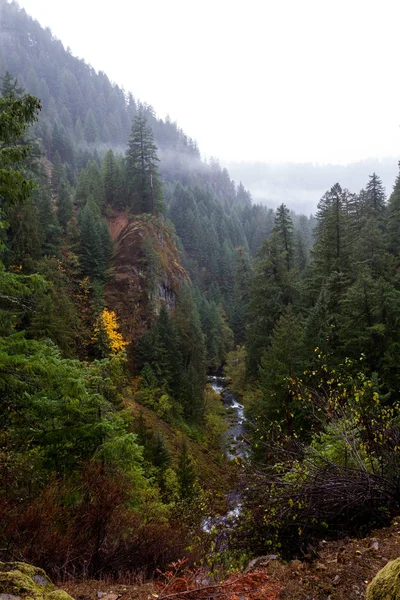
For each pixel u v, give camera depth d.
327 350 18.62
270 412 17.28
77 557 3.67
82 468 6.25
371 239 31.98
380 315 18.86
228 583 2.64
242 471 5.48
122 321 44.62
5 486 5.05
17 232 34.19
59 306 32.34
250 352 33.62
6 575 2.08
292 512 4.61
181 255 89.31
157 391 35.72
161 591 2.66
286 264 35.78
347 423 5.35
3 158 7.11
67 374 7.41
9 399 7.43
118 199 64.12
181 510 6.91
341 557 3.44
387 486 4.58
